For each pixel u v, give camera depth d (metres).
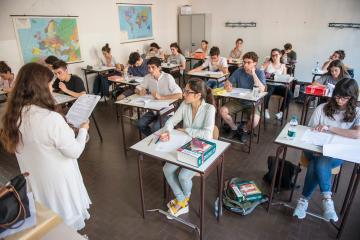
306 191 2.05
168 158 1.72
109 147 3.49
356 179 1.75
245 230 2.02
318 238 1.93
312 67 6.46
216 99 3.48
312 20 6.15
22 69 1.32
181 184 2.03
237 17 7.19
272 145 3.42
